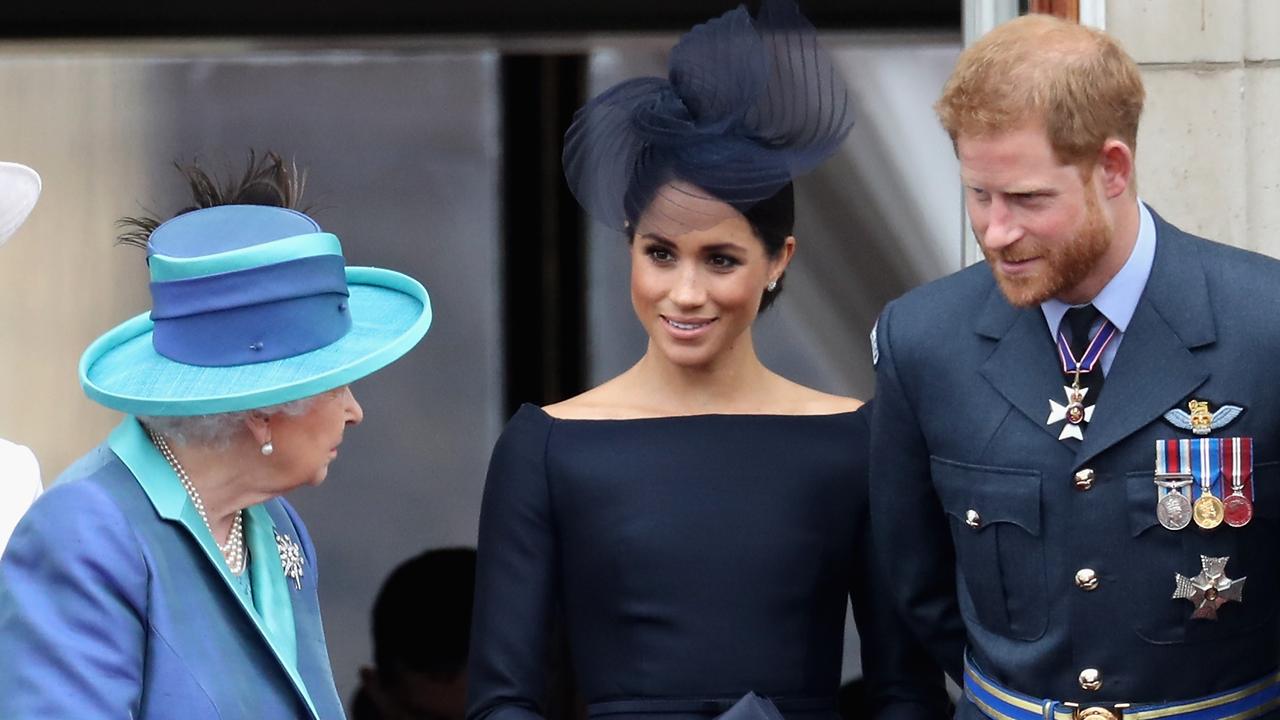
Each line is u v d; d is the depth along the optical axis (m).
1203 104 13.97
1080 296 10.30
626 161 12.30
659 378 13.07
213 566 9.55
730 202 12.14
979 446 10.59
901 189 18.77
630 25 19.47
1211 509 9.98
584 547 12.62
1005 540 10.48
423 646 19.91
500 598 12.62
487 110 19.98
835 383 19.05
